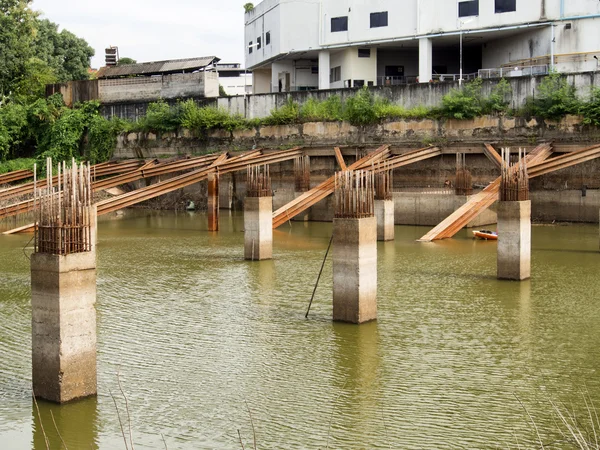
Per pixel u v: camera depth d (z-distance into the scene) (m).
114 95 88.19
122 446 20.94
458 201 63.16
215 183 61.31
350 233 31.73
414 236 58.09
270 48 85.62
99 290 39.03
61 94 90.50
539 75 66.00
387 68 83.06
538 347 29.25
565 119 64.31
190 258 48.44
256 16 90.69
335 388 24.98
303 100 76.81
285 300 36.72
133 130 83.88
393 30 76.56
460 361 27.59
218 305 35.75
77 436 21.47
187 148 81.31
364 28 77.88
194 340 30.12
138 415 22.81
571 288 39.03
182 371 26.56
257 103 79.31
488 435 21.42
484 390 24.75
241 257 48.75
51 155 85.00
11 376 25.94
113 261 47.41
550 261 46.38
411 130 70.25
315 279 41.50
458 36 75.19
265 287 39.62
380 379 25.77
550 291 38.41
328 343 29.61
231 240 56.56
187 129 81.06
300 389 24.91
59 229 22.48
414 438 21.27
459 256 48.50
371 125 71.81
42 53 107.00
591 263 45.59
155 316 33.78
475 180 66.25
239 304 35.91
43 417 22.52
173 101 84.94
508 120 66.50
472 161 66.25
